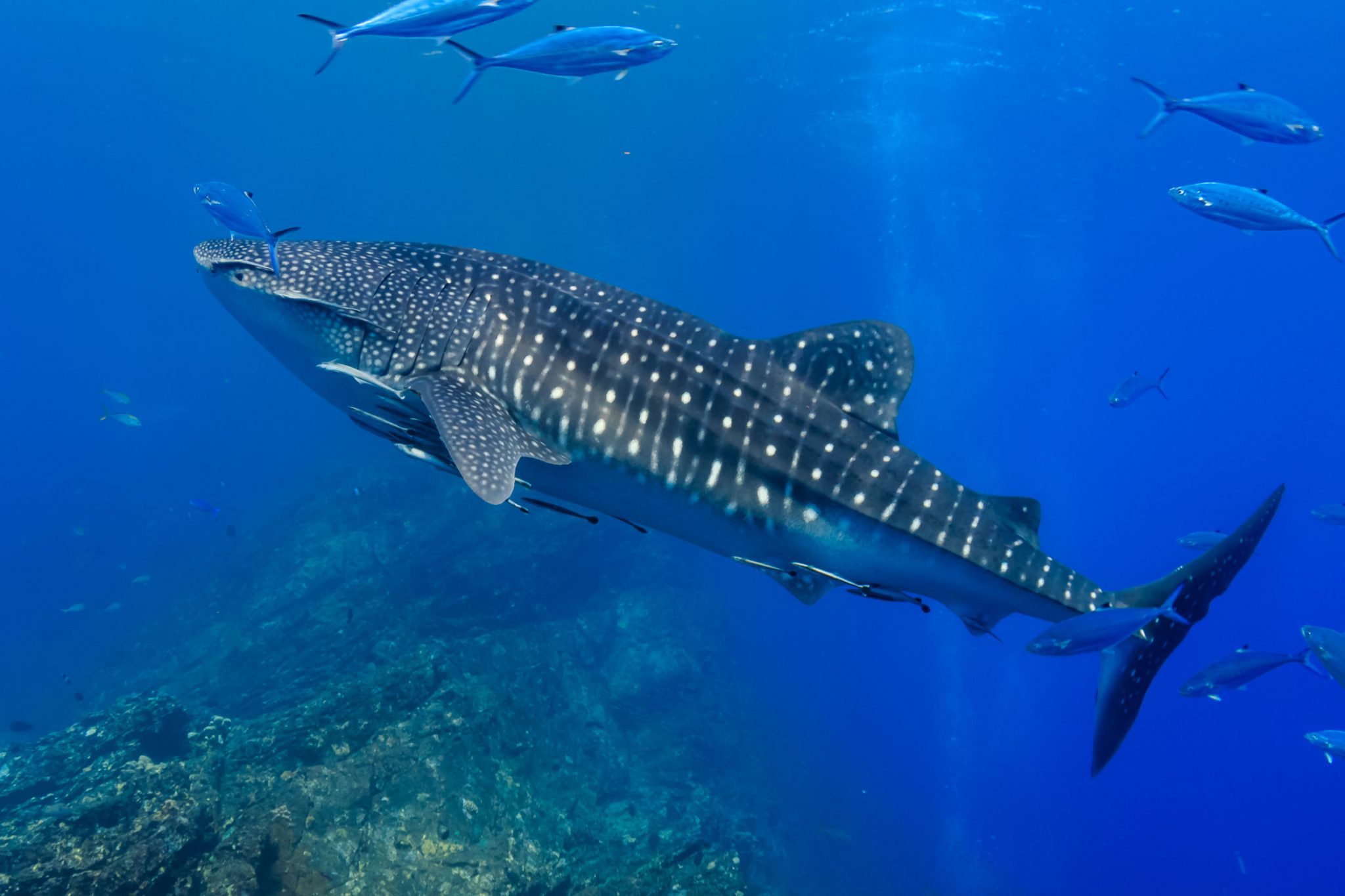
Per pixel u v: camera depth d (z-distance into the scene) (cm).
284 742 998
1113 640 477
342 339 484
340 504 2917
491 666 1814
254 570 2786
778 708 3195
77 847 641
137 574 3700
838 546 491
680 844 1116
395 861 859
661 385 469
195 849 695
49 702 2614
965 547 492
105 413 2403
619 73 497
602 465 478
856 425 489
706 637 2716
